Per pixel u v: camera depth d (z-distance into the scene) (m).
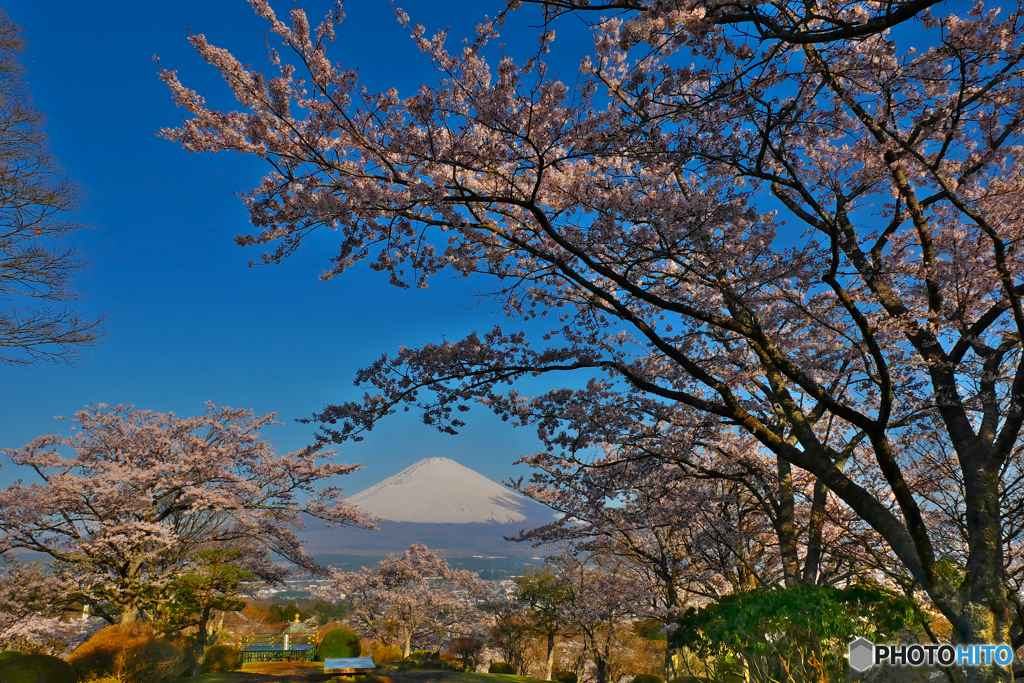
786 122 5.63
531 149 5.88
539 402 8.74
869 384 9.05
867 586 5.63
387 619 30.67
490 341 8.33
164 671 11.57
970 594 5.58
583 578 22.05
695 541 11.72
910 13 4.13
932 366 6.97
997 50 6.01
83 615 19.17
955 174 7.45
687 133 5.59
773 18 4.64
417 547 32.12
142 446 18.00
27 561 17.16
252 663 21.64
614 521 12.22
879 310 7.09
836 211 6.08
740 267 6.59
